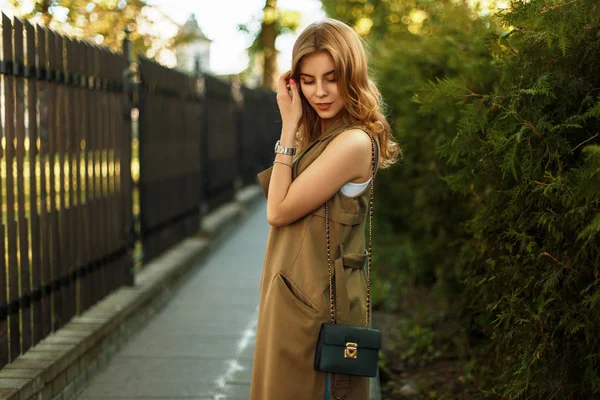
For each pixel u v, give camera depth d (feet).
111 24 28.71
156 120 23.84
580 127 9.02
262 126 56.29
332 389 7.91
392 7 29.89
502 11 9.92
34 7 23.72
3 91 12.46
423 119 18.13
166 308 21.39
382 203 28.09
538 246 10.21
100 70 17.60
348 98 7.98
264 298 8.16
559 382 9.53
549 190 8.93
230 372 15.40
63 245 15.19
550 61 9.71
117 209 19.06
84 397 13.80
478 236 11.76
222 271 27.27
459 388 14.71
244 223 41.22
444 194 16.42
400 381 15.69
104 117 17.95
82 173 16.53
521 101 10.03
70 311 15.62
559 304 9.39
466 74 13.71
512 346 10.68
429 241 20.03
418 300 21.89
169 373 15.30
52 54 14.55
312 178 7.76
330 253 7.93
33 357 13.01
